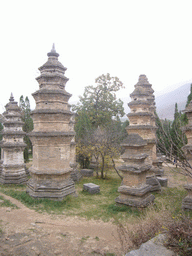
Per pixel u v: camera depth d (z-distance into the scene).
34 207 15.30
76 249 9.56
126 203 15.20
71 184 18.30
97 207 15.98
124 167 15.70
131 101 20.08
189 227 6.69
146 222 9.35
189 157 14.27
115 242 10.21
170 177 26.39
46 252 9.22
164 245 6.55
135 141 15.39
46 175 17.28
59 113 17.34
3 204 15.22
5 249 9.25
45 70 18.44
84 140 29.72
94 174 30.38
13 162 23.42
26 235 10.68
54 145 17.36
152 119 24.08
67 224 12.56
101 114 44.78
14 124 23.61
